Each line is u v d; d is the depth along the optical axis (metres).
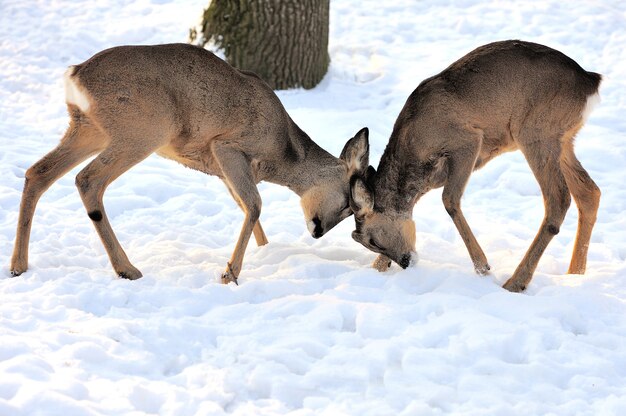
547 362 4.83
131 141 6.14
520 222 8.45
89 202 6.13
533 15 14.09
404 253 6.60
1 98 11.43
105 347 4.85
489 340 5.03
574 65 6.38
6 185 8.45
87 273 6.16
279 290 5.99
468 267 6.81
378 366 4.79
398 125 6.66
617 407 4.32
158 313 5.50
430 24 14.07
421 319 5.52
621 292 6.12
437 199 9.02
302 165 6.92
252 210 6.52
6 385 4.19
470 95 6.36
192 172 9.56
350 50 13.16
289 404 4.48
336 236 7.82
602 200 8.82
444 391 4.48
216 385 4.52
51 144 9.89
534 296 5.82
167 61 6.21
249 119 6.55
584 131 10.60
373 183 6.72
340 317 5.41
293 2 11.38
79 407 4.04
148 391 4.35
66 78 6.09
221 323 5.38
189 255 6.89
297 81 11.67
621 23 13.66
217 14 11.62
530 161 6.39
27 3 14.73
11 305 5.37
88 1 14.90
